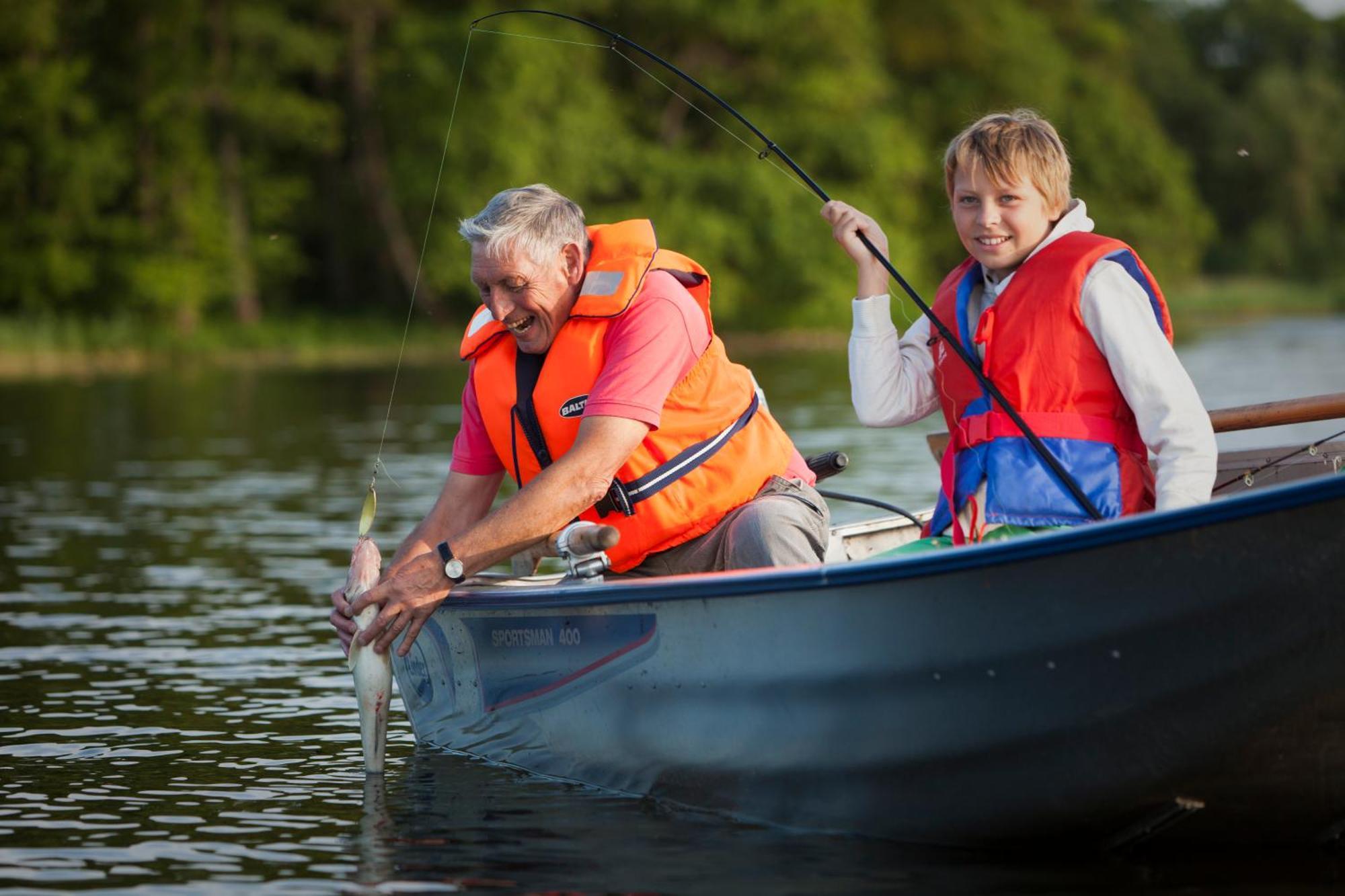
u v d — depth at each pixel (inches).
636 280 279.0
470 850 239.5
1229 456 321.7
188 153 2443.4
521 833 247.8
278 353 2326.5
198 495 727.7
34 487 764.0
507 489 713.6
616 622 259.6
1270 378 1358.3
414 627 278.1
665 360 276.2
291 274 2625.5
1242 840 234.2
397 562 303.1
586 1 2576.3
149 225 2433.6
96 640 400.8
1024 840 235.0
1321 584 205.2
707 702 251.0
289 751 300.4
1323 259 4471.0
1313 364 1568.7
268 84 2503.7
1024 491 239.1
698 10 2613.2
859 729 236.7
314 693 346.0
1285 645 210.1
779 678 241.1
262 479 794.2
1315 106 4594.0
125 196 2475.4
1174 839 234.7
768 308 2596.0
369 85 2519.7
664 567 285.7
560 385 282.4
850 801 243.4
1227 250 4461.1
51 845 242.5
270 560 533.6
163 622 424.8
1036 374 240.1
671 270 287.7
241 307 2487.7
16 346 2129.7
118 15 2442.2
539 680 277.1
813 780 244.8
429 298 2568.9
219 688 350.6
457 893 219.8
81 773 283.9
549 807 263.1
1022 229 246.4
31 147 2369.6
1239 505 202.4
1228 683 213.8
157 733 312.7
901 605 224.8
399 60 2486.5
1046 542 211.3
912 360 271.0
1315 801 226.5
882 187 2684.5
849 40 2741.1
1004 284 246.4
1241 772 222.8
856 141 2628.0
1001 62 3238.2
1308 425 861.2
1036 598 215.6
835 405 1181.1
